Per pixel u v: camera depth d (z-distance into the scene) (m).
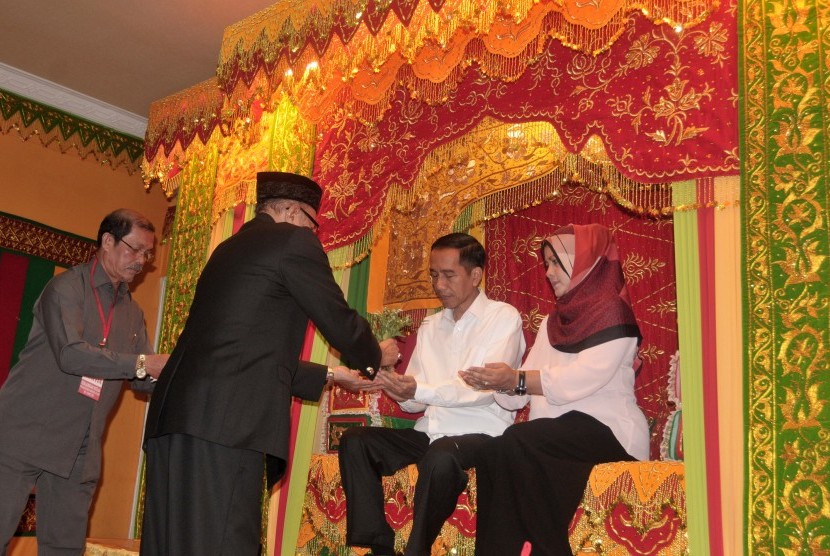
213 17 5.55
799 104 2.80
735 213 2.96
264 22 4.71
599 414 3.19
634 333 3.25
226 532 2.36
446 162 4.37
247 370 2.50
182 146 5.88
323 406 4.72
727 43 3.07
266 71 4.59
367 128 4.64
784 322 2.68
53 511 3.54
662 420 4.17
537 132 4.02
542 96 3.73
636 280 4.45
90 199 7.04
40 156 6.75
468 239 3.75
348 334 2.67
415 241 4.77
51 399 3.53
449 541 3.22
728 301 2.89
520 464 2.96
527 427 3.06
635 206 3.92
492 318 3.65
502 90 3.96
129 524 6.88
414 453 3.44
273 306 2.61
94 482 3.68
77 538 3.58
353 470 3.29
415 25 3.87
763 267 2.77
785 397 2.62
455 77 4.07
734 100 3.01
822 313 2.61
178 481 2.41
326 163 4.80
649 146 3.22
